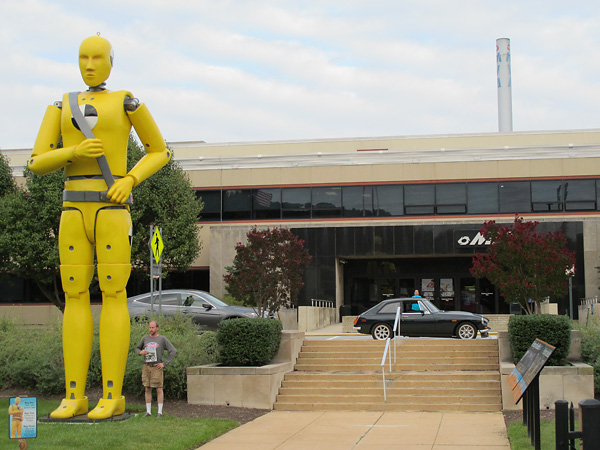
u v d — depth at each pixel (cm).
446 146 4331
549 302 3275
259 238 2692
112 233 1258
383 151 3800
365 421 1372
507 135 4297
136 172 1266
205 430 1221
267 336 1627
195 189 3881
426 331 2203
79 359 1278
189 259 3428
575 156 3622
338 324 3462
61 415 1252
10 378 1648
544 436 1130
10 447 1017
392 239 3547
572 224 3400
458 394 1556
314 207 3781
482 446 1117
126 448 1050
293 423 1355
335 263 3581
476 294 3769
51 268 3291
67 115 1239
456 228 3506
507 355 1639
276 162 3831
